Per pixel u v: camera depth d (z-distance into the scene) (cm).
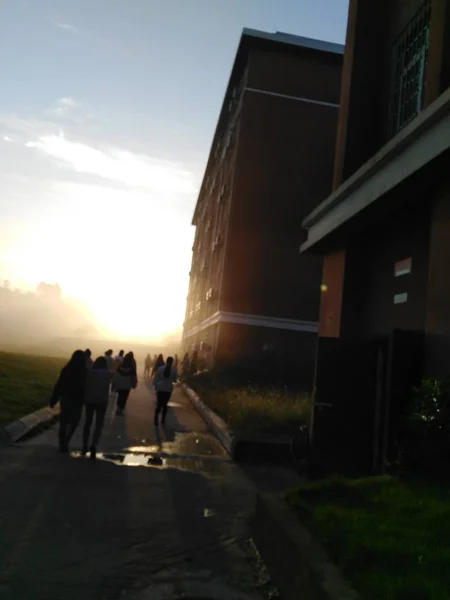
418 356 793
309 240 1253
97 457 955
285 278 2889
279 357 2809
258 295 2856
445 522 460
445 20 845
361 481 625
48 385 1852
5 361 2255
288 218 2933
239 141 2944
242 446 1031
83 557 507
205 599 441
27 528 570
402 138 769
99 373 951
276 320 2838
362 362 924
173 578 477
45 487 731
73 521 604
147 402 1966
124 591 445
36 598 420
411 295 913
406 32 1112
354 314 1126
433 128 707
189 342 5109
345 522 475
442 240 762
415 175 765
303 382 2547
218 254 3300
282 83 2995
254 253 2888
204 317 3769
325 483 605
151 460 970
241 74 3250
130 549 536
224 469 947
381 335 1008
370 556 398
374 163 864
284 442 1045
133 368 1541
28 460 882
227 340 2798
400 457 674
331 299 1209
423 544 416
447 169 740
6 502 652
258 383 2395
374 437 909
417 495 550
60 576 462
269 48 2989
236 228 2894
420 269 889
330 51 2972
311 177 2970
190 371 3209
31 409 1327
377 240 1080
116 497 712
